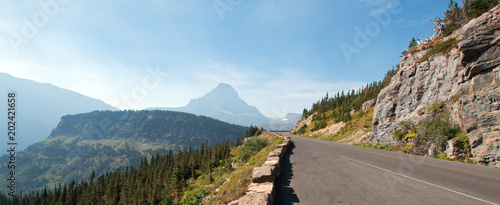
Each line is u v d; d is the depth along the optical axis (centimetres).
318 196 624
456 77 1803
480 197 583
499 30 1473
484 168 1025
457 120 1570
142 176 12456
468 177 814
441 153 1502
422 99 2239
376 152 1722
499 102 1323
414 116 2141
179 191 4844
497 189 656
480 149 1291
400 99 2555
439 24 3139
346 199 589
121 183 12331
